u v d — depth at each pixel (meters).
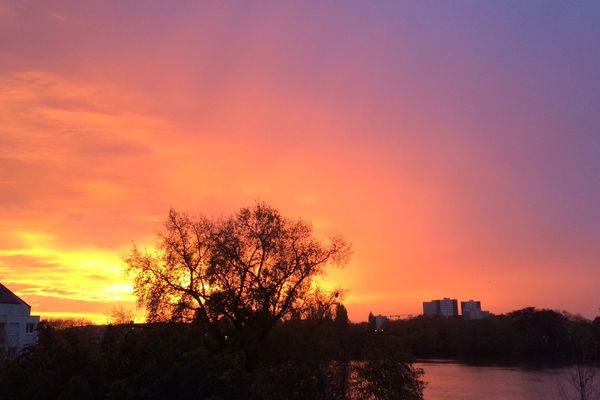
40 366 19.78
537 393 60.12
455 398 61.44
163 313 38.38
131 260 39.47
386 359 26.81
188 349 20.19
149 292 38.69
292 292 38.62
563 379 55.56
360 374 26.22
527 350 107.75
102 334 24.61
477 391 66.88
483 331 118.38
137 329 22.77
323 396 20.81
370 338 27.81
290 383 20.41
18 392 19.27
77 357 20.38
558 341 96.31
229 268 37.94
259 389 18.66
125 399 17.72
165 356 19.17
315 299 38.72
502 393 64.31
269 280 38.38
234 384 18.50
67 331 23.31
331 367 23.50
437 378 82.50
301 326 36.66
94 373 19.31
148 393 18.02
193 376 18.33
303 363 21.89
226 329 36.69
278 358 33.47
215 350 30.41
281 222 40.47
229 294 36.66
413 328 120.38
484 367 99.50
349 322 38.09
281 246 39.38
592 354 26.56
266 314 36.84
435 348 120.12
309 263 39.47
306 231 40.75
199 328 29.36
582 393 23.64
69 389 18.22
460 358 117.56
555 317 101.62
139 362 19.72
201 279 38.50
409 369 27.48
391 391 26.30
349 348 27.11
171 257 39.03
